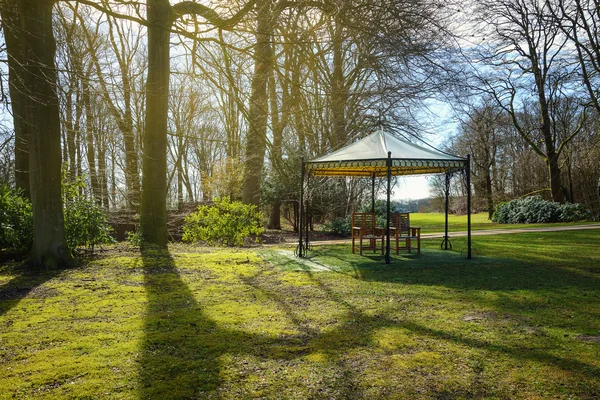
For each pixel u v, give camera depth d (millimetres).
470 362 3385
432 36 9188
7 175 14352
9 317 4629
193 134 26531
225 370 3211
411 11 8656
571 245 12227
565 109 27016
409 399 2770
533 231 17391
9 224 8031
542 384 2988
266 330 4219
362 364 3344
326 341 3887
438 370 3230
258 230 13828
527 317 4719
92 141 17906
